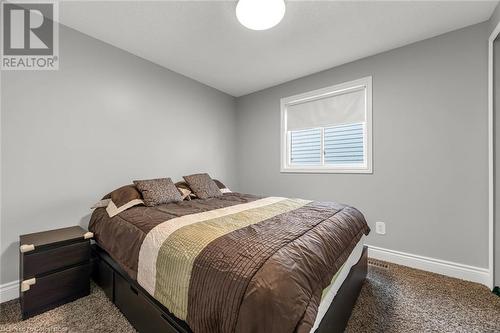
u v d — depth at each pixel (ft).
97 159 7.41
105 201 6.99
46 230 6.31
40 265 5.14
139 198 7.00
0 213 5.64
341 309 4.20
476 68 6.57
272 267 2.95
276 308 2.61
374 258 8.29
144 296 4.33
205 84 11.27
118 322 4.84
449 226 7.02
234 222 4.91
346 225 5.29
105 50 7.61
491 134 6.15
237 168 13.15
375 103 8.32
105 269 5.82
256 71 9.82
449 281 6.57
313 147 10.39
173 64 9.20
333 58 8.65
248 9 5.32
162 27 6.79
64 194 6.68
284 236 3.97
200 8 5.97
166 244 4.14
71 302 5.54
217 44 7.73
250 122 12.48
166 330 3.74
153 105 9.05
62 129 6.65
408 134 7.68
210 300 3.05
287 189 10.94
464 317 5.00
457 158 6.88
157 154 9.20
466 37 6.70
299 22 6.54
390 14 6.18
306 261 3.34
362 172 8.63
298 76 10.30
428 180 7.36
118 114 7.96
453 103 6.92
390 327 4.68
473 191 6.65
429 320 4.90
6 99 5.73
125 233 5.23
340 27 6.77
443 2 5.71
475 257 6.62
